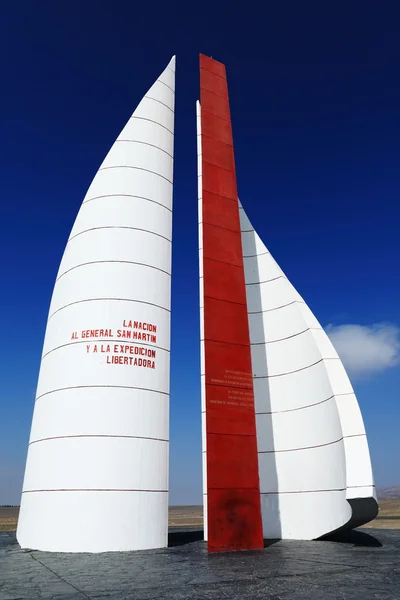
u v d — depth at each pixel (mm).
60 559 12656
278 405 19344
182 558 12719
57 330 17141
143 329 16797
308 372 18656
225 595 8008
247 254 21953
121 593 8188
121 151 19250
